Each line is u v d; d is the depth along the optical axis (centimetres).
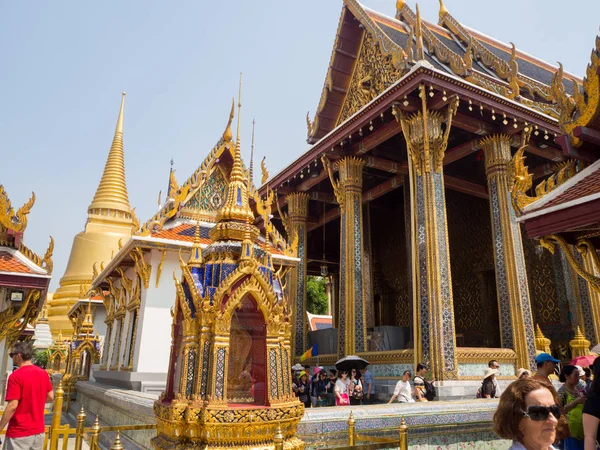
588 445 368
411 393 917
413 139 1245
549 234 458
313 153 1552
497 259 1292
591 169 479
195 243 444
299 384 1152
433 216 1169
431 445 648
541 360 598
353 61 1719
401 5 1847
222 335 382
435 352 1069
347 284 1405
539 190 527
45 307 3403
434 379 1048
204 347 382
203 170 1134
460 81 1196
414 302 1156
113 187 3906
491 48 1934
